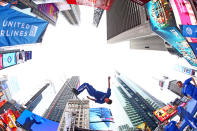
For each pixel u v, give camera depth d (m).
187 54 9.34
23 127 42.81
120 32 31.55
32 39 15.88
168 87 66.00
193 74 24.61
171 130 7.98
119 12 31.94
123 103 92.81
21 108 70.00
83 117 44.31
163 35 9.63
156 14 8.85
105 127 51.38
